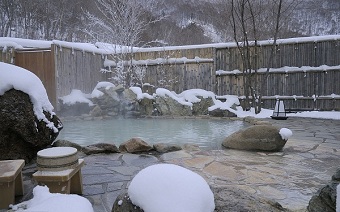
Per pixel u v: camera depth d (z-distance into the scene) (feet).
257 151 12.26
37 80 11.47
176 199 3.88
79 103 27.14
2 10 46.01
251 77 29.22
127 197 4.47
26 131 10.23
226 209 4.33
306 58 28.37
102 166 9.88
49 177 6.35
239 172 9.11
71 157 6.84
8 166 6.89
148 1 56.85
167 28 59.21
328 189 4.97
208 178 8.50
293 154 11.66
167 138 16.20
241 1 29.78
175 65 31.96
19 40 30.12
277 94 29.40
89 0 51.42
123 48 33.55
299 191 7.43
